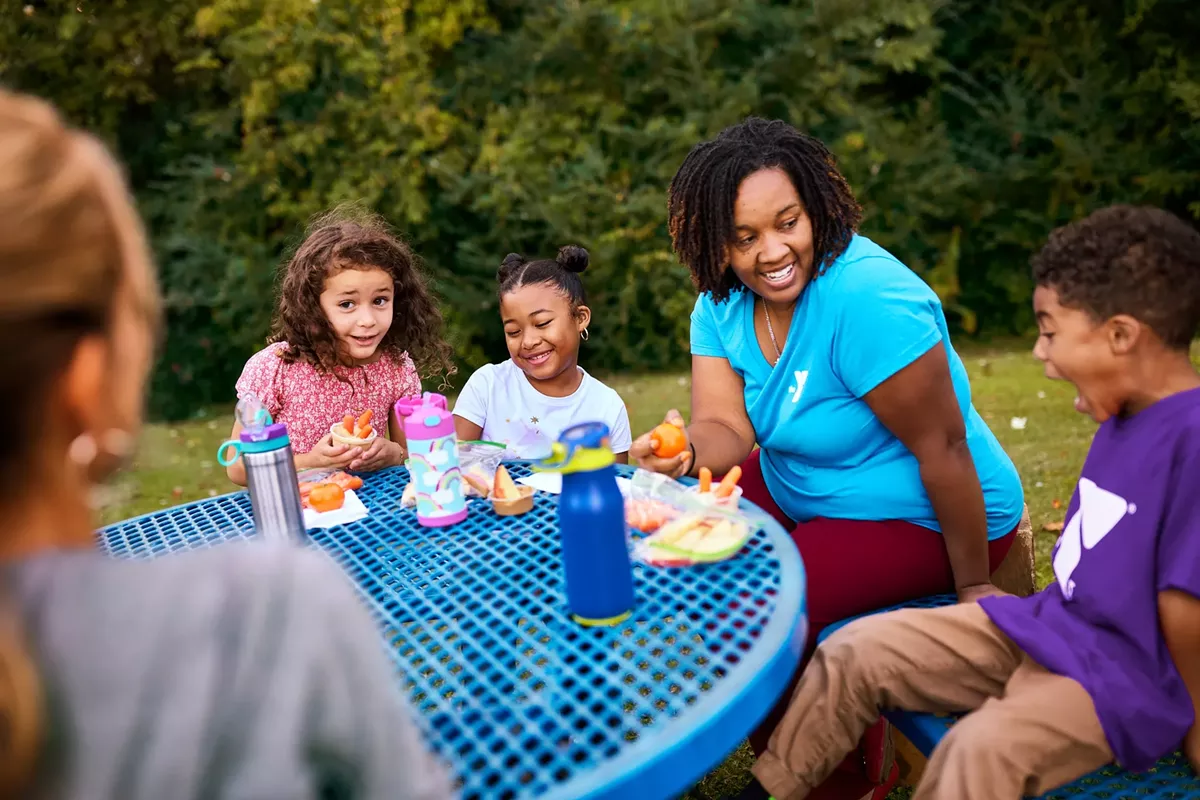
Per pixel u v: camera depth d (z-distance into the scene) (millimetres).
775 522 1540
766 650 1136
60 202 625
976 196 8352
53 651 616
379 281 2465
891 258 1970
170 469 5426
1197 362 6008
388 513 1823
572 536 1244
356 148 7832
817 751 1586
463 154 7844
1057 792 1389
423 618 1356
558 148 7836
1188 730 1382
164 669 633
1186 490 1351
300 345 2549
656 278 7676
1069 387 5805
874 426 2012
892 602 1988
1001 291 8680
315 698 673
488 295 7742
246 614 667
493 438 2795
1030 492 3914
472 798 955
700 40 8109
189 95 8312
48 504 665
